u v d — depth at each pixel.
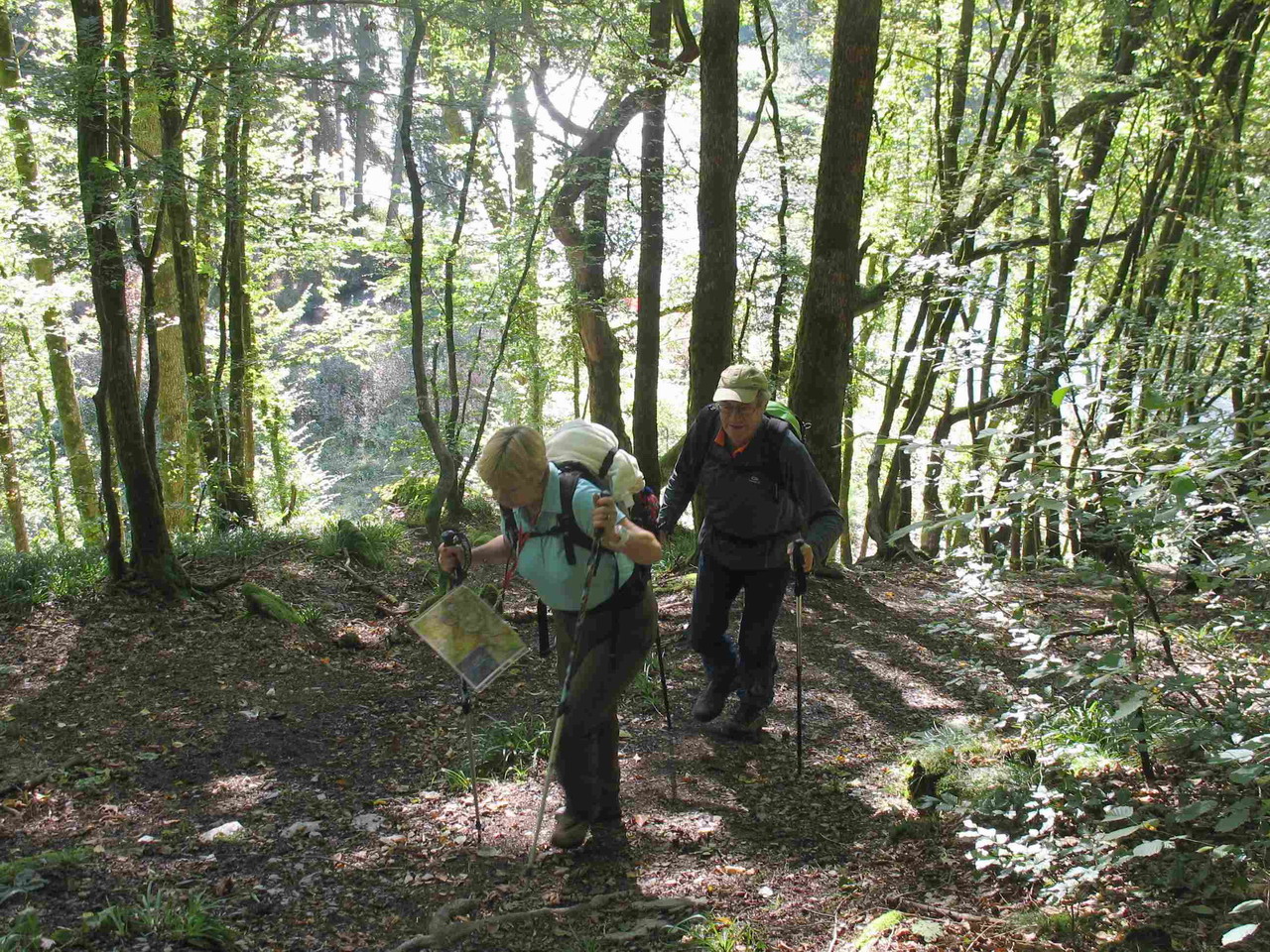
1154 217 11.56
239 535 9.02
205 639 6.30
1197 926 3.00
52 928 3.05
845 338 7.57
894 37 12.23
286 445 16.23
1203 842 3.41
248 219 8.39
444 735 4.95
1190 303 10.19
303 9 11.39
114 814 4.01
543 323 14.68
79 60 6.20
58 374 13.77
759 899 3.38
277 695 5.48
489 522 11.20
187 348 10.84
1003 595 3.97
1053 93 10.82
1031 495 3.32
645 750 4.73
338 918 3.28
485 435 14.36
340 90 7.32
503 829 3.93
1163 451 3.27
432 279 12.63
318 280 26.89
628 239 12.14
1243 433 3.23
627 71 9.16
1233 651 3.76
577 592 3.46
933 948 2.97
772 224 12.27
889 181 13.41
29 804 4.04
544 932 3.19
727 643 4.73
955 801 3.48
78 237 6.61
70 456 14.05
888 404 13.81
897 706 5.40
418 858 3.70
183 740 4.82
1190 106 10.43
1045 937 3.02
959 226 10.98
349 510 20.91
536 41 8.16
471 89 7.86
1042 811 3.20
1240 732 2.97
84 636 6.14
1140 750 3.84
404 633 6.61
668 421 22.47
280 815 4.04
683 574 8.16
